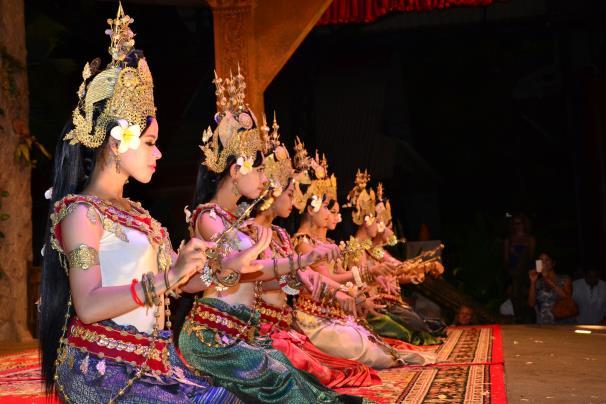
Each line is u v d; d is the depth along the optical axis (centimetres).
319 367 511
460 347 788
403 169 1933
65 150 266
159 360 266
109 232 259
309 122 1783
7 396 498
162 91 1656
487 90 2312
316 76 1895
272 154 455
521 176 2344
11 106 950
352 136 1817
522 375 578
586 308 1115
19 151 948
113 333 260
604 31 1652
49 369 265
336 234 1722
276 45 891
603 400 470
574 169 1884
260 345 379
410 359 654
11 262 941
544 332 934
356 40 1933
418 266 829
